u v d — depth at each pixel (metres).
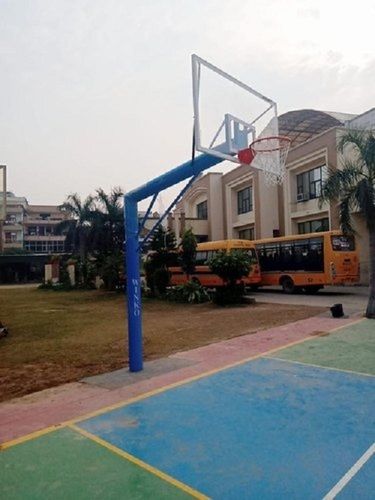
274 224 33.31
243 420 4.74
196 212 46.34
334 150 24.91
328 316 12.74
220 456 3.89
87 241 32.88
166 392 5.91
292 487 3.32
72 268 35.47
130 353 7.26
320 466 3.62
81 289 32.97
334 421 4.60
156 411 5.16
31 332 12.48
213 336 10.47
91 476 3.62
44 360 8.65
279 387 5.94
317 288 22.00
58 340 10.93
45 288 36.16
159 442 4.26
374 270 12.19
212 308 17.12
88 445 4.27
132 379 6.71
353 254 19.86
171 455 3.96
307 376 6.46
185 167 6.84
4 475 3.69
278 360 7.57
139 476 3.59
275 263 22.45
